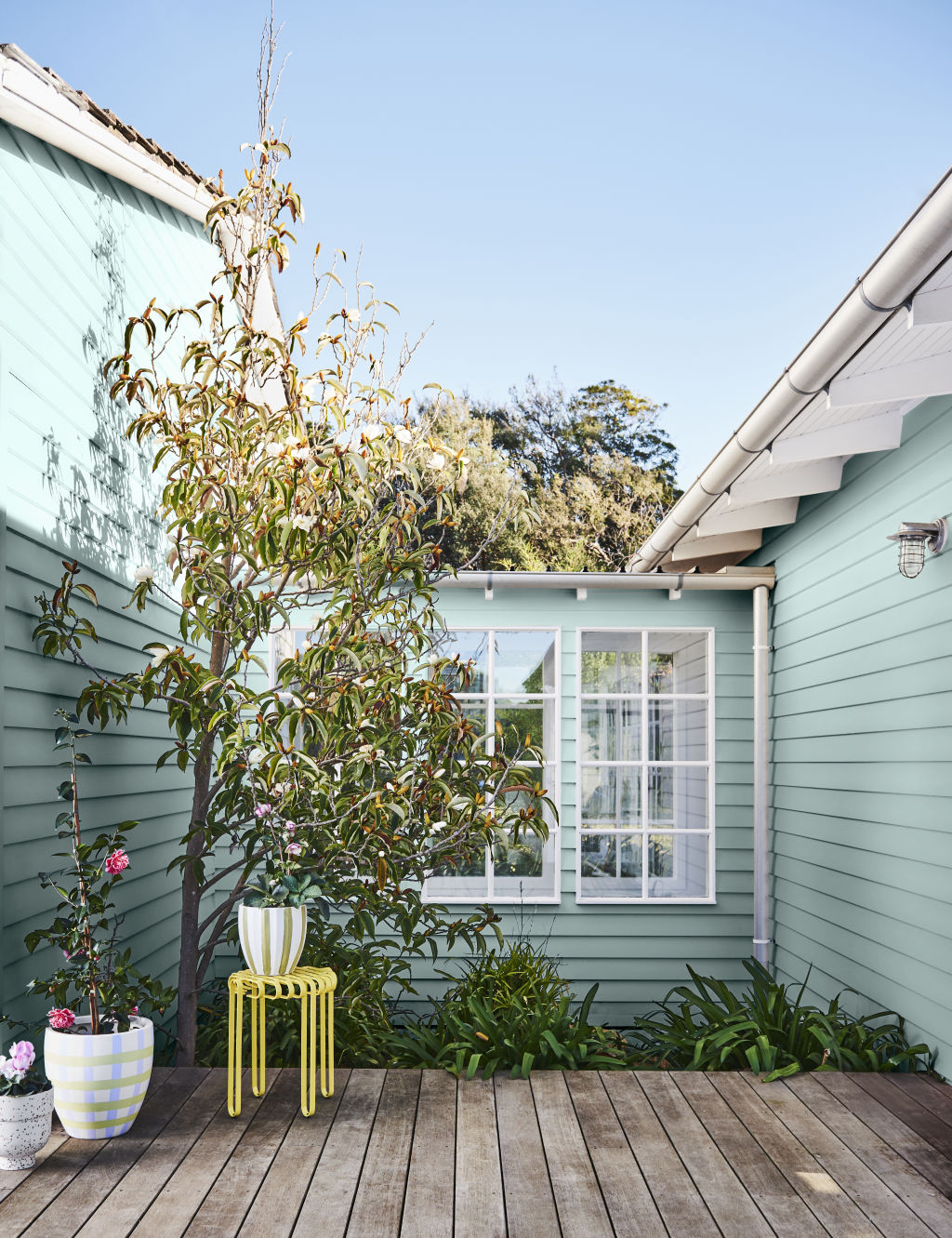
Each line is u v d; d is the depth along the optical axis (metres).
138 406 5.00
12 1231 2.85
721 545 7.02
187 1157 3.38
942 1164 3.43
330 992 3.97
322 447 4.36
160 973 5.24
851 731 5.45
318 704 4.59
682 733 7.05
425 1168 3.33
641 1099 4.06
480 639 7.06
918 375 4.21
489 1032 4.68
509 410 23.95
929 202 3.00
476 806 4.59
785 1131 3.72
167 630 5.49
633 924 6.79
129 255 4.91
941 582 4.48
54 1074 3.49
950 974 4.37
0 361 3.52
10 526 3.59
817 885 5.91
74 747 3.75
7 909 3.50
